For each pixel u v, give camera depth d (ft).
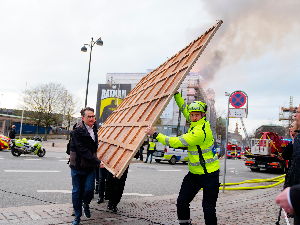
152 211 16.96
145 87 19.45
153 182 31.71
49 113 152.66
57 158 54.44
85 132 13.96
